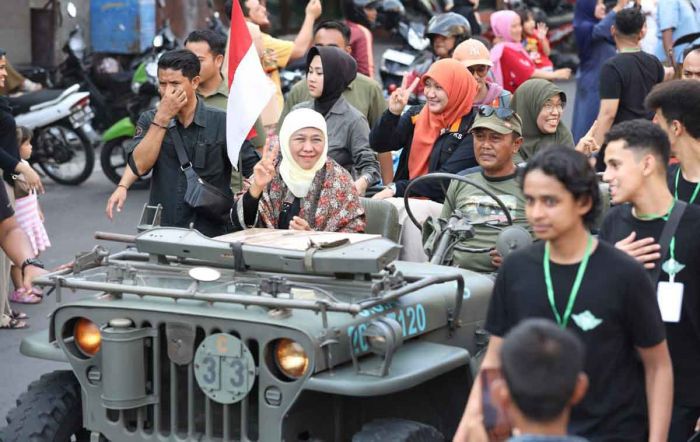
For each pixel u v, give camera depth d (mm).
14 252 13648
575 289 8727
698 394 10227
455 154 16484
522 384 6684
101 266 11883
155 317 10672
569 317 8742
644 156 10023
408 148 17594
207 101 18469
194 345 10648
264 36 24281
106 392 10766
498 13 29969
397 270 11703
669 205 10148
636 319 8758
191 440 10688
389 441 10234
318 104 18266
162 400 11094
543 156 8633
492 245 13500
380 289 10617
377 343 10086
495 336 9109
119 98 34344
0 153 18547
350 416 11242
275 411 10211
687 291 10047
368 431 10406
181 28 38406
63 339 11062
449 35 22203
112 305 10797
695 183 11203
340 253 10992
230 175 15148
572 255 8797
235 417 10820
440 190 16359
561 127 18047
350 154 18156
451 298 11820
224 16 40938
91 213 27453
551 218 8586
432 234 13406
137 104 33438
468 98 16656
